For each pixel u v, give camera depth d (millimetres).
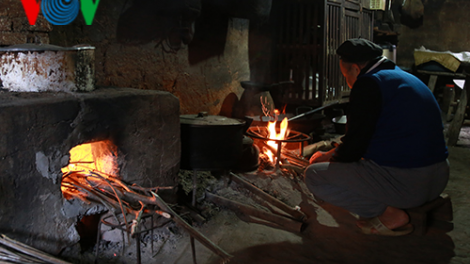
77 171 2158
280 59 5332
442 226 2555
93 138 2006
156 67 3529
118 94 2100
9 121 1680
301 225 2482
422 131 2109
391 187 2186
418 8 7691
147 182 2320
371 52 2236
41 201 1866
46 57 1953
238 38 4645
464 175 3766
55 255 1958
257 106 4820
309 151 4035
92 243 2246
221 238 2381
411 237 2445
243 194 2975
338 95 5664
